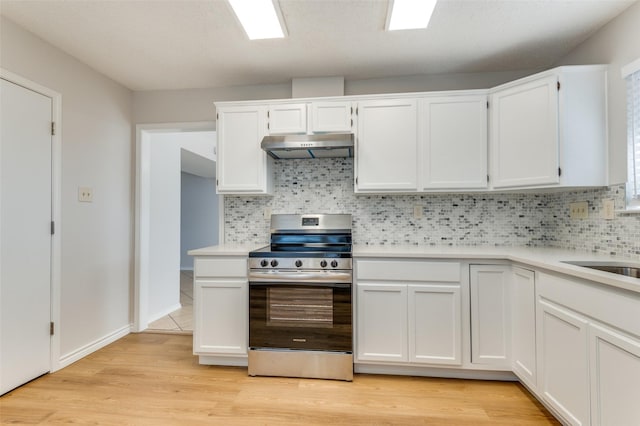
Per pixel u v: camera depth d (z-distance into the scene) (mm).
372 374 2350
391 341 2275
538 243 2709
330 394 2076
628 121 1907
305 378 2283
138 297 3207
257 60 2609
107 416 1834
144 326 3275
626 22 1949
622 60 1976
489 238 2770
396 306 2270
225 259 2418
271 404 1963
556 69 2111
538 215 2713
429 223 2836
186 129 3195
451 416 1847
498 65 2689
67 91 2500
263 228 3010
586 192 2262
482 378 2268
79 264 2600
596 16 2029
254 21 2088
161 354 2684
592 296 1420
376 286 2283
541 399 1841
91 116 2727
